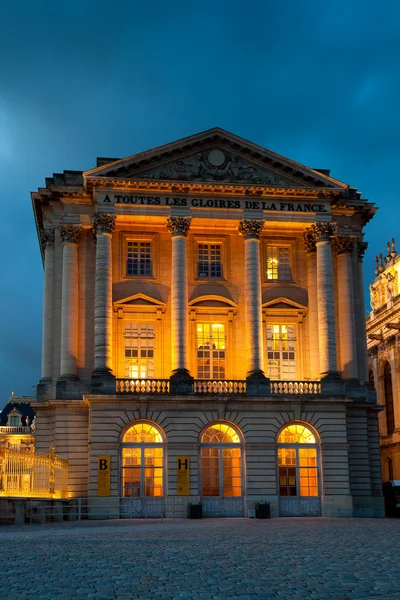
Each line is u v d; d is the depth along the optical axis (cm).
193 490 4547
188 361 4959
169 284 5169
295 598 1419
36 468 4047
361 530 3183
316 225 5119
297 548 2314
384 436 8738
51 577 1677
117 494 4481
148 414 4603
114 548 2308
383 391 8944
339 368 5172
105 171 4897
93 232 5038
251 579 1645
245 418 4697
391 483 5209
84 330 4981
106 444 4534
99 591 1491
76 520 4297
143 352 5041
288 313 5228
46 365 5050
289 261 5356
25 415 11400
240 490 4653
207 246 5297
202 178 5034
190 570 1786
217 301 5166
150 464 4591
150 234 5219
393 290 8812
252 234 5034
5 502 3691
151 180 4916
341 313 5244
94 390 4631
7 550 2239
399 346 8431
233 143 5100
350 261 5347
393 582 1593
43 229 5512
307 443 4766
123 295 5094
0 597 1430
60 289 5091
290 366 5184
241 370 5091
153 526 3538
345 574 1714
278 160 5091
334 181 5119
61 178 5225
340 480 4697
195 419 4641
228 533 2992
